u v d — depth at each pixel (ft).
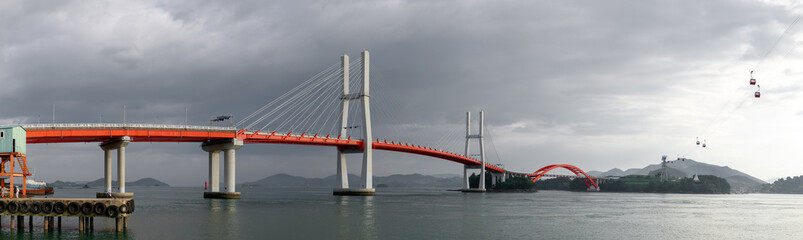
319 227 213.87
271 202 417.90
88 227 195.31
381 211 312.71
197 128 425.69
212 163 469.57
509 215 291.17
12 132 231.30
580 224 242.17
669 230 223.92
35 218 227.40
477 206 392.68
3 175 227.20
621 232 212.64
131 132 385.09
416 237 188.65
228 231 197.06
